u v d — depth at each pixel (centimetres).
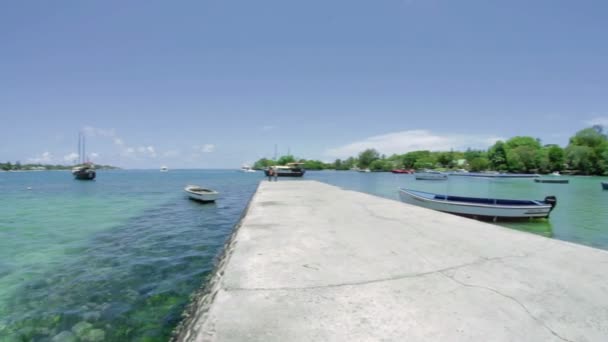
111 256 770
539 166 8106
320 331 225
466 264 387
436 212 855
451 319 246
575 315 257
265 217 750
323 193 1528
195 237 1004
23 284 572
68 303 489
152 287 557
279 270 355
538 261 404
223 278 330
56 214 1515
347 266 372
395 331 226
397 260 399
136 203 2017
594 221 1417
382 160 13700
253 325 232
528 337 222
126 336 393
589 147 7269
